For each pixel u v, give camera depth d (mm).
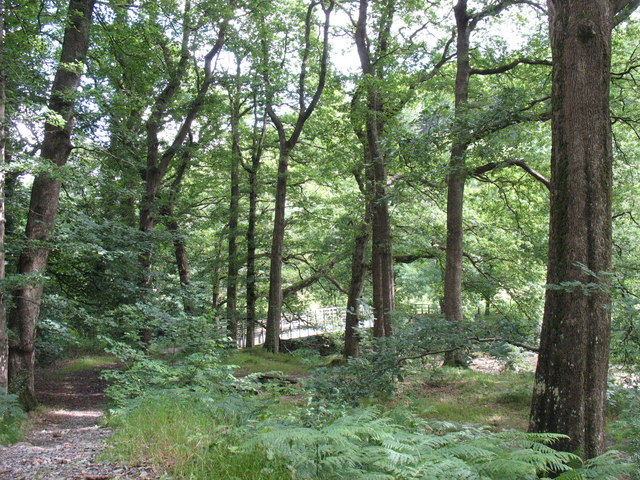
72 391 14523
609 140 6219
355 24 16703
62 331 11336
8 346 10555
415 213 20438
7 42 11016
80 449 5926
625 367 7730
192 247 27859
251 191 23609
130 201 17859
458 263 15211
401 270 29203
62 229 11102
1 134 9102
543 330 6195
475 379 12500
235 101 21922
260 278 25734
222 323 10469
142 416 6480
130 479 4363
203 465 4348
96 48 14836
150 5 13820
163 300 13938
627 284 7527
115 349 9133
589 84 6117
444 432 5484
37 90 10539
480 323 8250
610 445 6875
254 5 17938
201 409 6648
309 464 3938
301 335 28266
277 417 5781
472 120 9078
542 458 3580
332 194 25969
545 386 6023
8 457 5664
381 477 3387
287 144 21250
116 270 13586
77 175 10016
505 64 15078
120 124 13023
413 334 8500
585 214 6000
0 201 9211
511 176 17125
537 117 9422
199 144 19766
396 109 15875
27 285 9805
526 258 18906
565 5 6309
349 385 8430
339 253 23734
